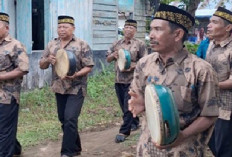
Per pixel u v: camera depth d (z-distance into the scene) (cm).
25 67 428
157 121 204
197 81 230
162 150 236
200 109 233
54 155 527
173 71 234
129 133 588
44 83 941
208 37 401
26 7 882
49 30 944
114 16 1199
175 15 229
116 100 905
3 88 431
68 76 459
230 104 381
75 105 470
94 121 719
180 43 236
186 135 223
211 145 407
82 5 1052
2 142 435
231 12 384
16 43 432
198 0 857
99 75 1115
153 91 211
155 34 233
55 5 955
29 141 582
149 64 246
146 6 1388
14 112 441
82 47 480
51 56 477
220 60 388
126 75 605
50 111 784
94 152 536
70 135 467
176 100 230
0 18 424
